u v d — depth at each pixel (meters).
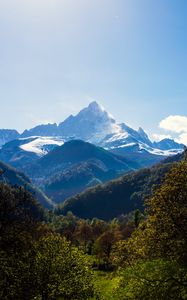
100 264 125.69
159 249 32.69
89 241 160.62
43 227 80.75
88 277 38.66
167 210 32.75
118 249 42.38
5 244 34.97
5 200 35.44
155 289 26.19
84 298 37.56
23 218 37.59
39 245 38.16
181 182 33.03
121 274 28.52
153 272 26.78
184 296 25.39
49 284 34.59
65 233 158.38
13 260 34.78
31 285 34.97
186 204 32.66
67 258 37.62
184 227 31.75
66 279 36.47
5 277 33.88
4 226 35.09
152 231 33.25
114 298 29.41
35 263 35.81
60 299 36.78
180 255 30.14
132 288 27.27
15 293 33.78
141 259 34.22
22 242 35.97
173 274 26.28
